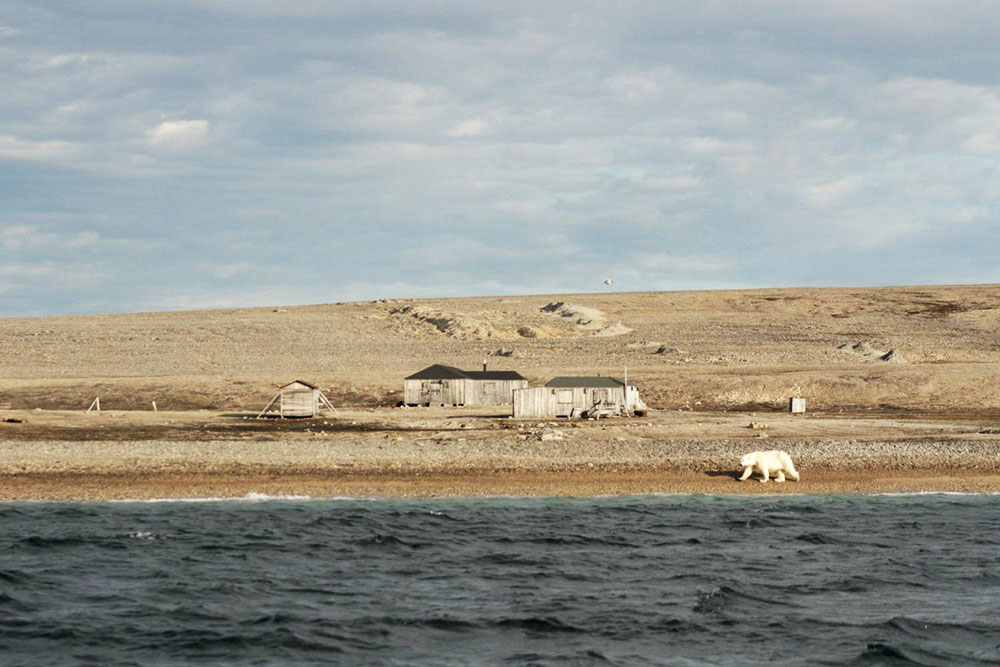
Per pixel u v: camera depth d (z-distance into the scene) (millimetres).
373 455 62656
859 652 26422
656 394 118312
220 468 58188
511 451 64438
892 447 66188
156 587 32906
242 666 25094
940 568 36500
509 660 25750
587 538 41656
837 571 35906
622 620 29438
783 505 49781
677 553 38844
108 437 74625
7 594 31594
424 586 33500
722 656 26141
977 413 105438
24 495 51719
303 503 49969
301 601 31297
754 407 113812
